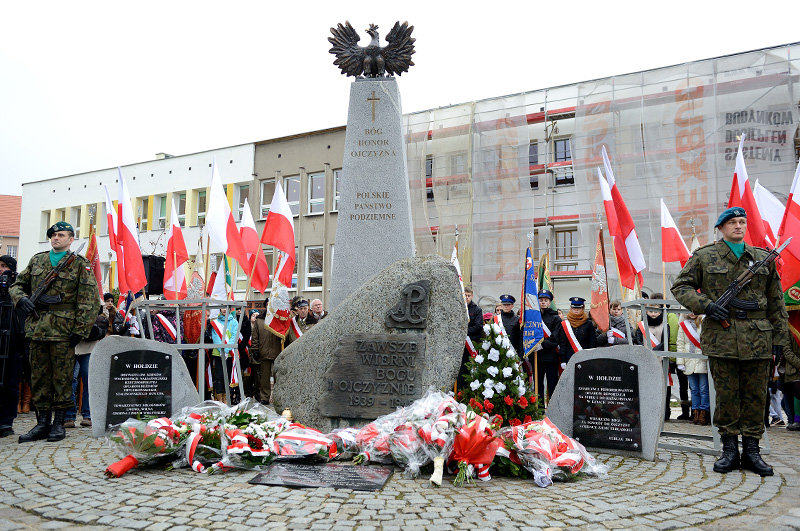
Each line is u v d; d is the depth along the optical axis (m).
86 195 33.59
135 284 7.83
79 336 6.46
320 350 6.21
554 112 22.16
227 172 28.67
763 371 5.19
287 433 5.13
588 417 6.07
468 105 21.88
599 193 19.53
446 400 4.89
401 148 7.71
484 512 3.79
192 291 9.30
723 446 5.28
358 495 4.14
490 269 21.16
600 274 8.91
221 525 3.47
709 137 17.58
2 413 6.84
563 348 8.60
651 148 18.45
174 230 9.09
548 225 23.05
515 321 8.77
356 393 5.91
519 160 21.30
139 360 6.59
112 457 5.46
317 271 26.11
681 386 9.64
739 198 7.14
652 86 18.66
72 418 7.62
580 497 4.21
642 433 5.77
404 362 5.90
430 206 23.70
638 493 4.36
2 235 46.19
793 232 6.94
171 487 4.33
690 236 17.56
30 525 3.53
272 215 8.73
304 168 26.73
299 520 3.56
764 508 4.04
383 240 7.52
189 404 6.57
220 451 4.98
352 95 7.84
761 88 16.95
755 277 5.21
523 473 4.83
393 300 6.12
